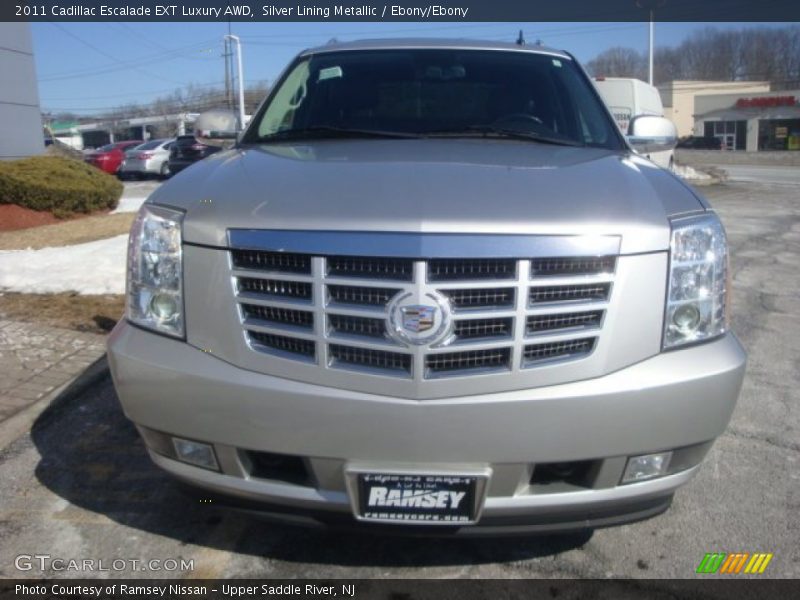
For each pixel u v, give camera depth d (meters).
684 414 2.34
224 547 2.86
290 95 3.88
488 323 2.22
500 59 3.99
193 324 2.39
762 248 9.84
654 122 4.05
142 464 3.49
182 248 2.43
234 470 2.40
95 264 7.10
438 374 2.22
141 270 2.53
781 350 5.23
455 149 3.09
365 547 2.86
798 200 17.62
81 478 3.36
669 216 2.45
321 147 3.22
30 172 10.52
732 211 14.95
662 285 2.35
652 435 2.33
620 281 2.29
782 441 3.76
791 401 4.28
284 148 3.23
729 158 46.50
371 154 2.95
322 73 3.94
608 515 2.44
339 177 2.55
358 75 3.89
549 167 2.75
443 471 2.25
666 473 2.44
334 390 2.25
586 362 2.27
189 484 2.50
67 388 4.35
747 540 2.91
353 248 2.21
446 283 2.18
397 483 2.27
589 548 2.86
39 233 9.37
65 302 6.10
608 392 2.26
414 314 2.18
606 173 2.72
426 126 3.56
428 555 2.81
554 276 2.23
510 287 2.20
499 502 2.31
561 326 2.27
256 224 2.31
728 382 2.40
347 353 2.26
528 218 2.26
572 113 3.69
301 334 2.26
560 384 2.25
